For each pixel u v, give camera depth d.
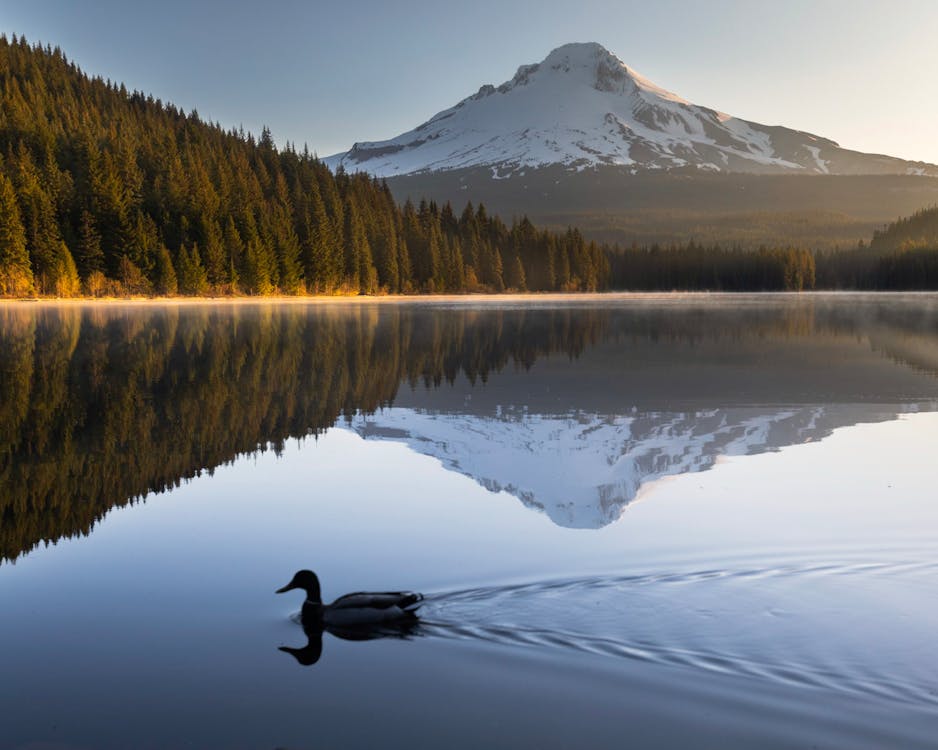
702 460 16.92
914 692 7.11
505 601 9.18
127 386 26.66
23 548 11.47
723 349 41.00
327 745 6.41
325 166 151.25
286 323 60.47
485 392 26.31
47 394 24.86
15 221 91.81
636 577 9.97
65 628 8.76
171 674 7.65
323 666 7.73
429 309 88.88
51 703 7.17
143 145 129.00
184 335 47.78
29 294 92.94
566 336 49.22
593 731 6.54
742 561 10.57
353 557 10.93
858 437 19.11
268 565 10.70
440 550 11.19
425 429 20.17
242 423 20.77
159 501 13.82
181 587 9.94
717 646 8.00
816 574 10.02
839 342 44.91
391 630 8.50
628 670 7.57
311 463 16.59
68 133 124.88
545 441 18.72
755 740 6.41
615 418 21.73
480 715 6.80
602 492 14.34
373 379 29.05
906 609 8.91
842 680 7.32
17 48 171.62
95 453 17.30
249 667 7.77
